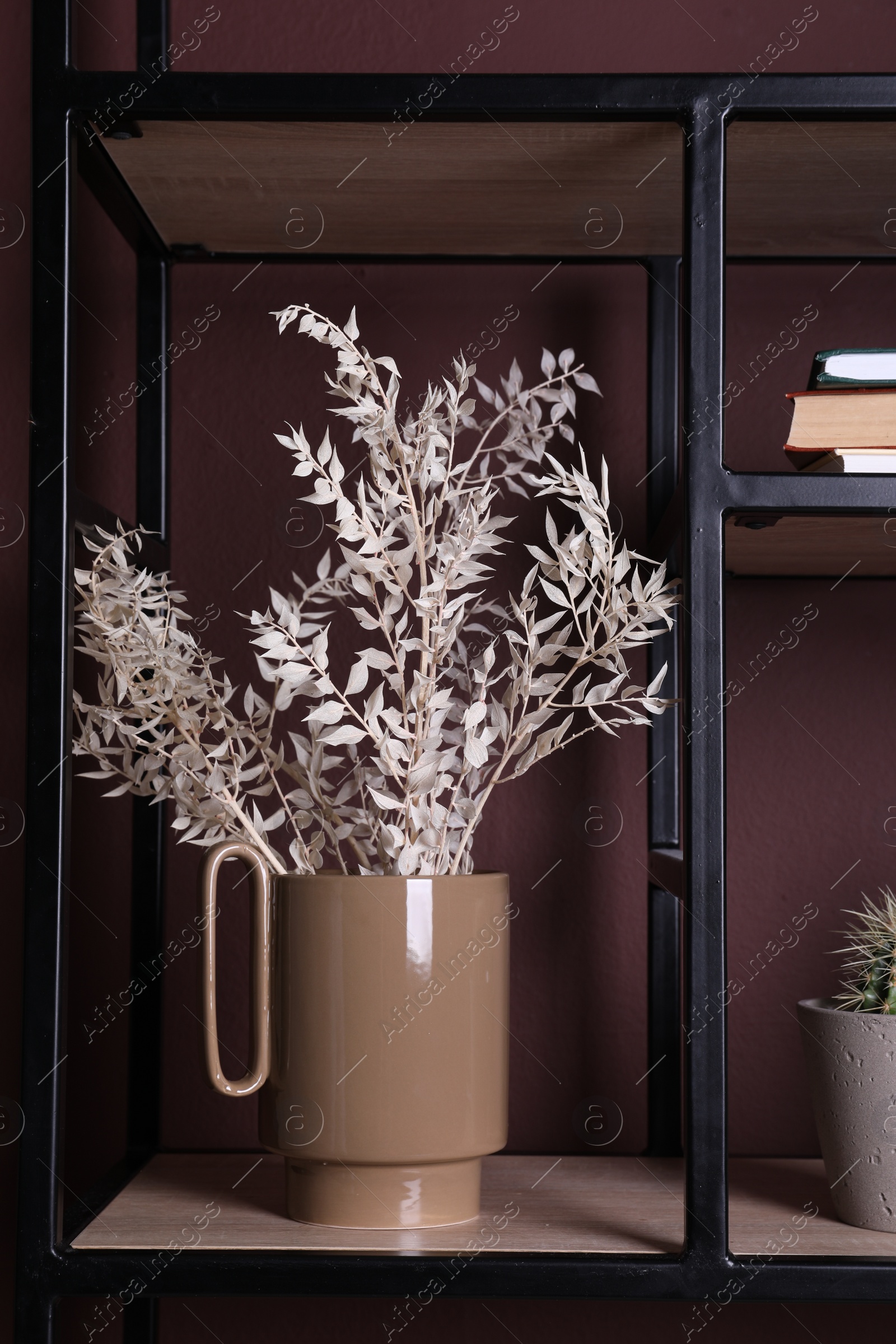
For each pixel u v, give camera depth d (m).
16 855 0.96
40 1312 0.65
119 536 0.79
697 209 0.69
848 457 0.71
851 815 0.96
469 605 0.95
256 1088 0.70
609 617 0.73
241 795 0.91
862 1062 0.71
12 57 0.99
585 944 0.96
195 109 0.70
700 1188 0.65
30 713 0.68
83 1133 0.95
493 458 0.97
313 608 0.97
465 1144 0.69
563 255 0.97
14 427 0.98
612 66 0.98
